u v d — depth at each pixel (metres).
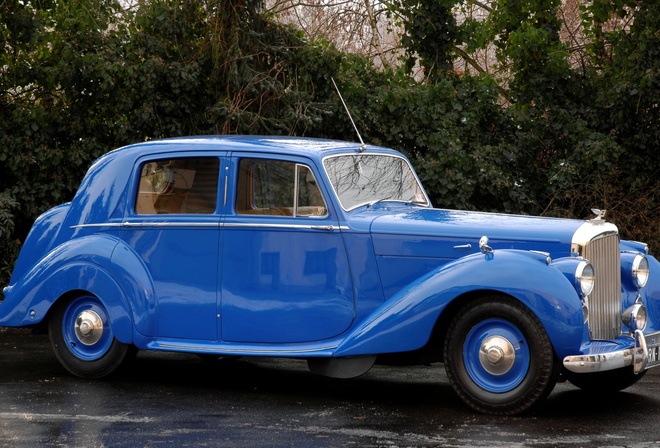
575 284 5.05
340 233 5.65
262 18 11.19
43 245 6.61
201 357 7.32
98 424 4.84
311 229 5.68
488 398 5.08
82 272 6.18
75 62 10.41
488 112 11.73
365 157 6.18
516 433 4.63
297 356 5.56
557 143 11.76
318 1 15.89
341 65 11.54
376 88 11.48
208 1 10.83
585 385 5.91
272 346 5.73
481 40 12.52
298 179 5.77
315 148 5.88
